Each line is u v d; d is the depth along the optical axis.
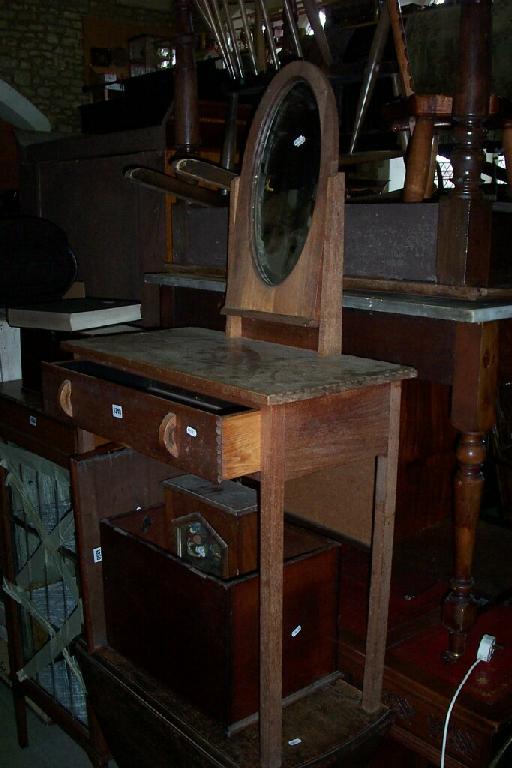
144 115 3.08
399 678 1.30
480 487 1.27
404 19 2.19
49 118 6.05
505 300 1.26
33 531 1.78
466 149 1.22
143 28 6.32
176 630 1.24
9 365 1.97
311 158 1.21
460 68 1.19
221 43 1.98
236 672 1.16
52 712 1.79
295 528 1.35
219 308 1.74
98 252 2.13
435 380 1.27
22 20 5.77
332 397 1.05
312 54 1.97
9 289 1.95
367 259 1.42
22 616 1.93
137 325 1.96
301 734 1.20
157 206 1.90
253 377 1.05
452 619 1.32
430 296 1.29
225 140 2.04
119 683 1.34
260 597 1.06
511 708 1.20
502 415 2.18
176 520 1.51
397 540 1.90
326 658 1.33
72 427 1.54
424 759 1.46
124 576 1.35
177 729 1.20
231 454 0.97
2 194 3.24
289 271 1.24
